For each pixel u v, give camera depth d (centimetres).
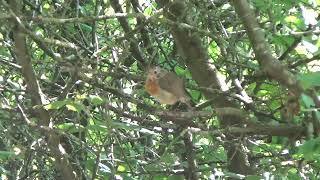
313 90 598
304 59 937
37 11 1153
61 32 1180
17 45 816
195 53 1103
